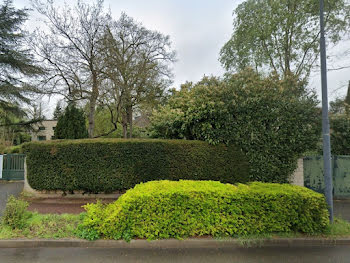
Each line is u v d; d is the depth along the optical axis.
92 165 6.75
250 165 6.82
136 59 14.95
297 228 4.03
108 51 12.70
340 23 11.00
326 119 4.62
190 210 3.88
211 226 3.87
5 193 7.95
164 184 4.50
